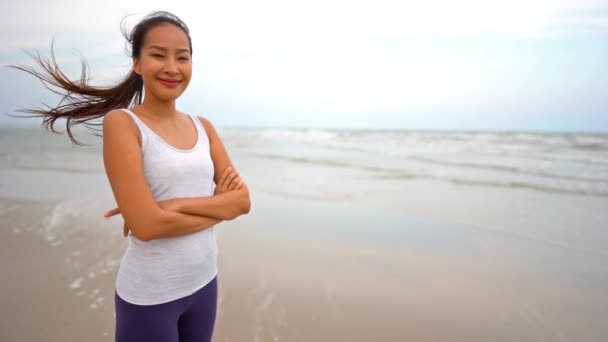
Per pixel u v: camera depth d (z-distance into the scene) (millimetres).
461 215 6941
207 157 1794
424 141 28156
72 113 1944
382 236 5613
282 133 45406
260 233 5648
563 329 3316
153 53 1614
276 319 3318
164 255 1628
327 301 3645
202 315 1817
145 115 1675
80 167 12078
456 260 4758
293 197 8297
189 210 1628
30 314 3238
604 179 11102
